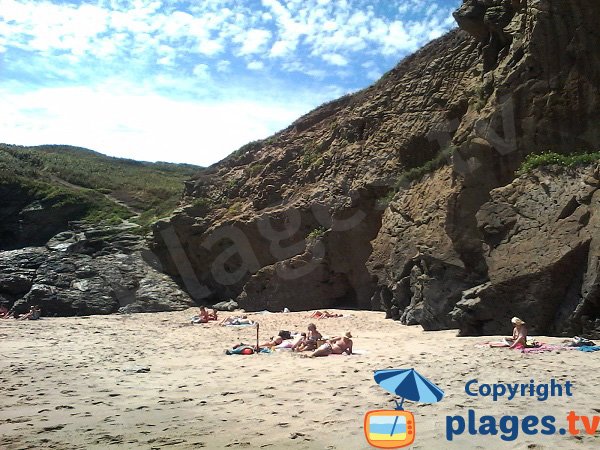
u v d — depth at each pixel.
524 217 14.92
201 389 8.66
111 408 7.48
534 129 16.05
